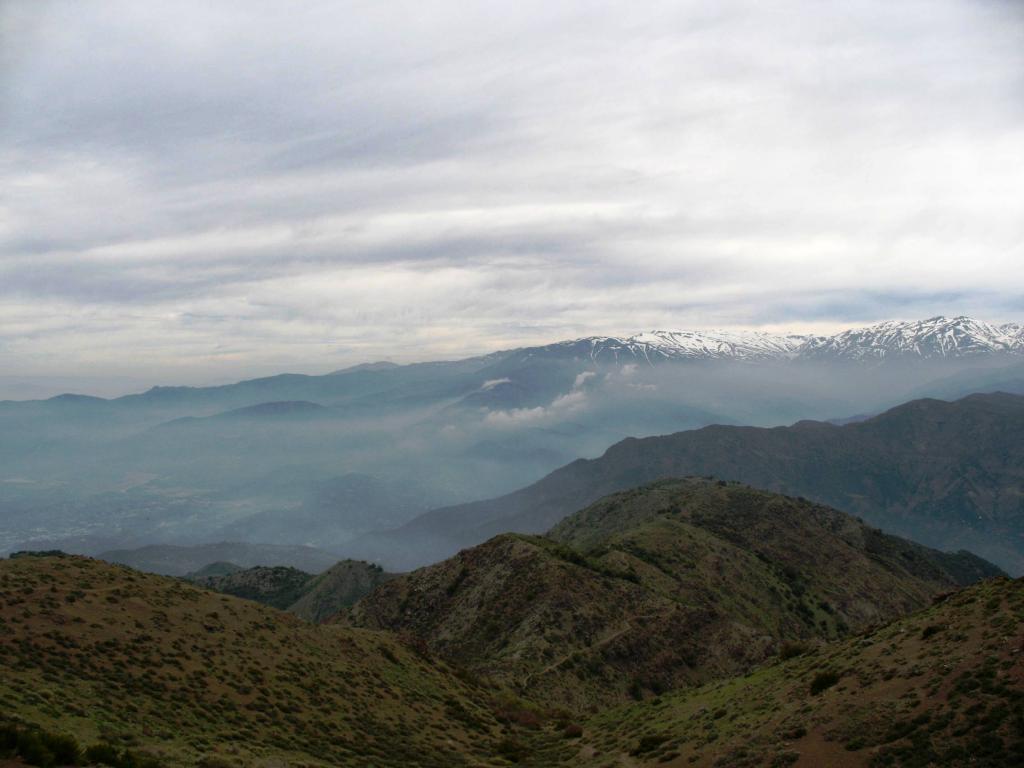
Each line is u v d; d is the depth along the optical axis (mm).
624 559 130500
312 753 41094
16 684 35375
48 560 55094
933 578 183375
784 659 61969
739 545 158875
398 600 121938
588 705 80125
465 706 62500
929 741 30938
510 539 124938
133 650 44938
